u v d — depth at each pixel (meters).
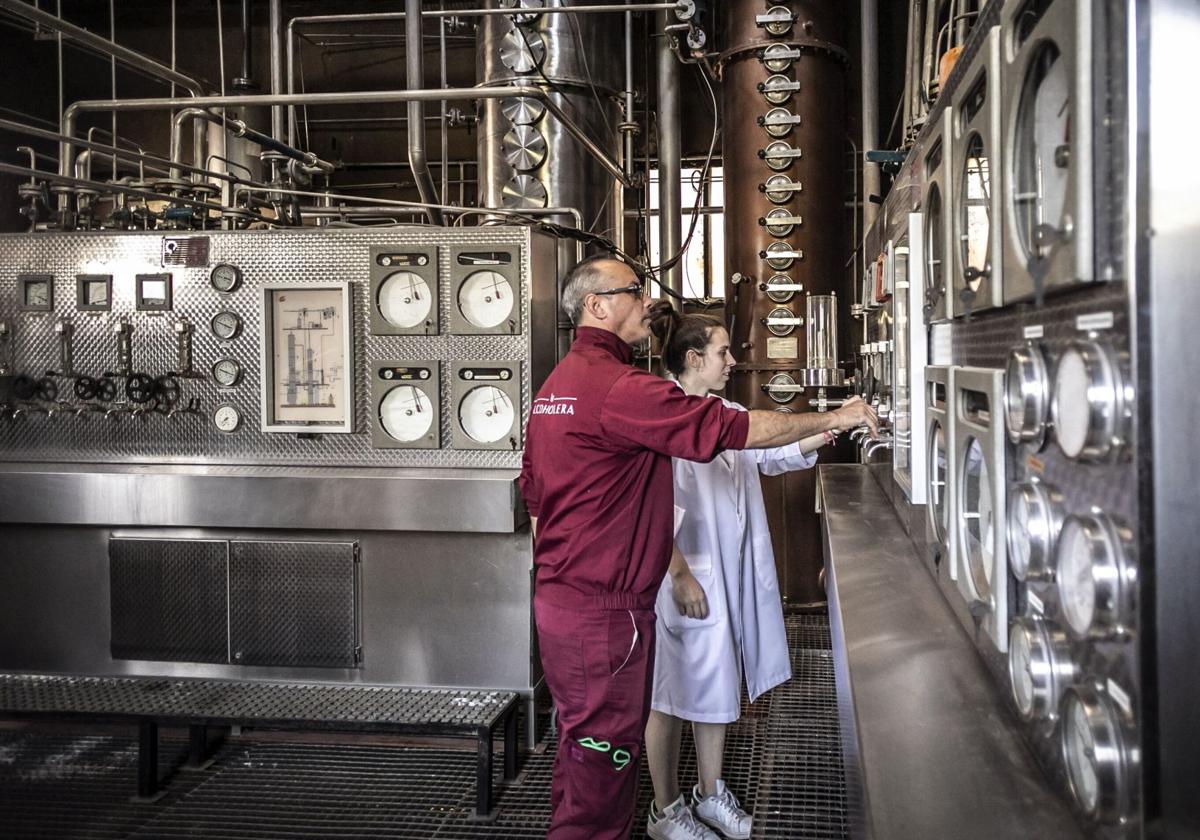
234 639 3.37
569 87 4.77
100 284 3.50
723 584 2.47
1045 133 0.83
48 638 3.48
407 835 2.66
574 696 2.04
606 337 2.13
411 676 3.30
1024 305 0.94
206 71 6.68
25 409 3.56
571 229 3.64
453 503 3.15
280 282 3.39
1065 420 0.77
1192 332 0.66
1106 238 0.70
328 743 3.30
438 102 6.59
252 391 3.46
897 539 2.03
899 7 6.23
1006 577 1.01
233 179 3.79
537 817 2.76
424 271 3.30
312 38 6.56
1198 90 0.65
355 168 6.97
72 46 6.34
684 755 3.13
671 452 1.95
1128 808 0.69
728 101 5.14
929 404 1.54
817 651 4.20
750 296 5.07
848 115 6.34
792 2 4.96
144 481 3.31
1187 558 0.66
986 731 0.98
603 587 2.01
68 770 3.10
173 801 2.87
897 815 0.80
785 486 4.99
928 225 1.57
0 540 3.49
